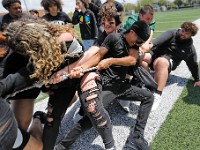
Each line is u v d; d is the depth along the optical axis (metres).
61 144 2.79
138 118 3.04
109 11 3.10
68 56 2.38
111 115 3.87
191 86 4.80
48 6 5.30
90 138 3.29
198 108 3.86
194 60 4.58
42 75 2.00
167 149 2.92
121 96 3.21
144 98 3.08
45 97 5.04
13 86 1.95
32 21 2.13
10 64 2.14
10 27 2.03
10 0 4.53
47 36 1.99
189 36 4.39
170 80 5.21
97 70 2.89
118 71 3.05
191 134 3.19
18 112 2.52
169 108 3.95
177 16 28.36
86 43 6.76
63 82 2.51
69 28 2.40
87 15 6.52
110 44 2.95
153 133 3.29
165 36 4.54
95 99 2.66
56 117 2.54
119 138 3.26
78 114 3.47
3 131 1.81
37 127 2.60
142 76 3.76
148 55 4.36
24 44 1.91
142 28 2.81
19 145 2.16
